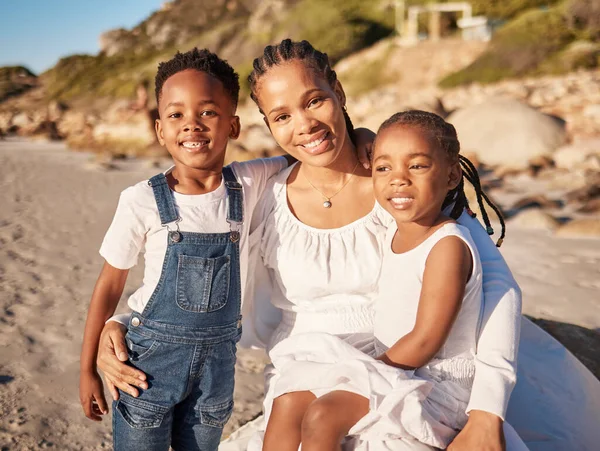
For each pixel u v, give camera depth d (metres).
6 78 86.06
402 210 2.21
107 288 2.50
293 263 2.61
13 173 14.93
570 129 14.79
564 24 38.66
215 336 2.46
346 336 2.59
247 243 2.62
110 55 83.50
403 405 2.05
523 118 14.19
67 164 17.09
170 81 2.41
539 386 2.97
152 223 2.41
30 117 41.53
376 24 55.56
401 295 2.30
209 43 69.75
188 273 2.40
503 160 13.59
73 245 7.84
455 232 2.21
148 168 15.88
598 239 7.39
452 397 2.21
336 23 57.09
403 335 2.29
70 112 39.12
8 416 3.66
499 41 38.56
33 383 4.07
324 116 2.42
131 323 2.45
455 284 2.16
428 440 2.08
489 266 2.38
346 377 2.18
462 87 35.81
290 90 2.38
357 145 2.72
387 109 17.39
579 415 2.86
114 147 21.78
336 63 51.72
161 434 2.45
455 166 2.28
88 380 2.53
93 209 10.30
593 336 4.49
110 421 3.65
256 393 3.99
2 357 4.44
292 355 2.40
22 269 6.71
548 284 5.88
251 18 67.31
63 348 4.63
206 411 2.52
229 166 2.65
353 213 2.64
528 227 8.02
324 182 2.65
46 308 5.48
